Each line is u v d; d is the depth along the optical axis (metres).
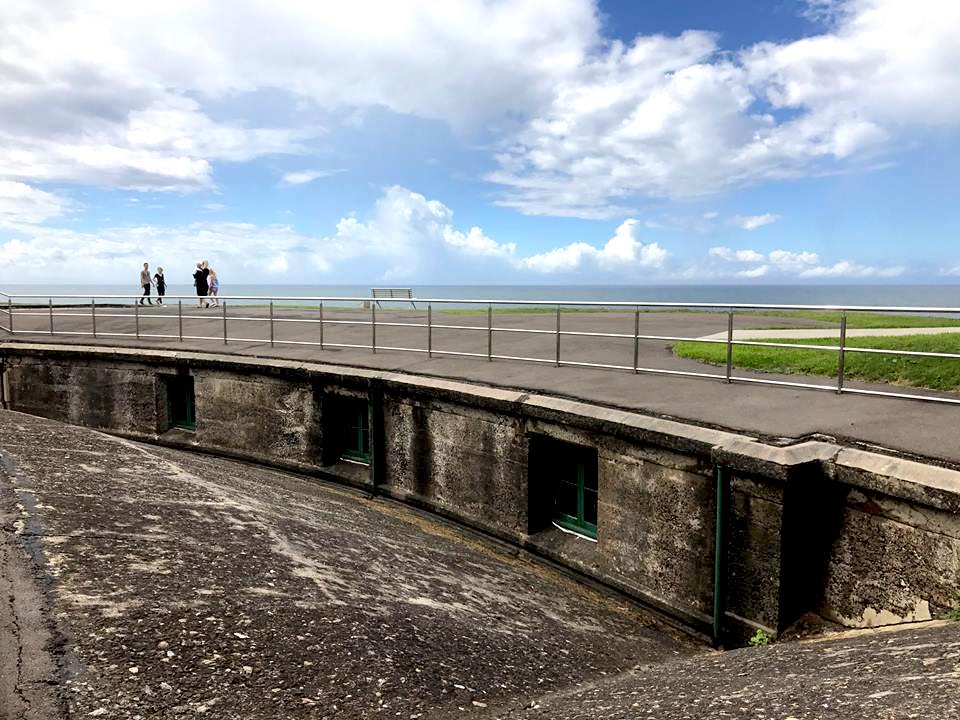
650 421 7.70
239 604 4.77
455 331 19.14
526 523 9.37
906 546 5.79
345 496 11.53
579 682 5.37
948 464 5.80
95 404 15.70
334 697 3.98
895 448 6.29
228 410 13.78
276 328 20.12
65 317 24.14
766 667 4.82
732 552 6.81
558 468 9.52
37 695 3.28
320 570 5.99
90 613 4.10
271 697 3.80
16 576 4.34
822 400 8.34
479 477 9.96
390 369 11.88
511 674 5.11
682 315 25.59
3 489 5.94
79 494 6.23
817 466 6.38
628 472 7.96
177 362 14.41
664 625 7.52
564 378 10.34
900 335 14.52
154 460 8.50
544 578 8.68
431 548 8.73
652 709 4.05
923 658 4.12
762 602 6.56
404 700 4.18
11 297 18.67
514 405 9.19
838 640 5.42
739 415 7.74
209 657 3.98
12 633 3.73
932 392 8.85
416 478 11.02
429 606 6.08
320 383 12.29
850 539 6.27
